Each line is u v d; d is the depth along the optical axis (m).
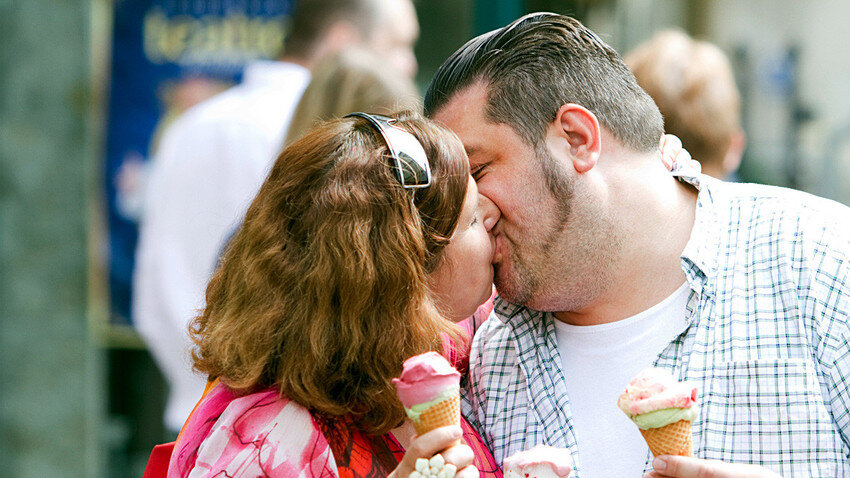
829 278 2.95
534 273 3.15
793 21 5.98
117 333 6.50
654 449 2.61
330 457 2.69
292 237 2.82
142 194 6.41
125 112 6.35
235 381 2.78
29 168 5.38
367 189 2.79
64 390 5.52
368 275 2.73
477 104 3.15
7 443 5.47
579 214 3.09
